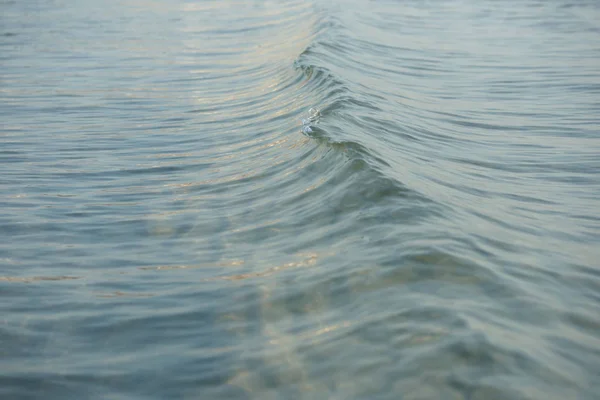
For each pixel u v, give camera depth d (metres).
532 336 3.53
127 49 13.43
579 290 4.12
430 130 7.76
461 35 14.32
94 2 19.92
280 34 14.37
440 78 10.68
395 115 8.02
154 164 6.99
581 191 6.17
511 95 9.79
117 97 9.88
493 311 3.75
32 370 3.52
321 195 5.57
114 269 4.68
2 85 10.70
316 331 3.70
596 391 3.11
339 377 3.29
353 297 3.99
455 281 4.05
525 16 16.88
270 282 4.29
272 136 7.55
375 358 3.39
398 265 4.23
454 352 3.35
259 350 3.59
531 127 8.23
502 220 5.19
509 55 12.48
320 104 8.16
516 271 4.23
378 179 5.48
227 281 4.38
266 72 11.02
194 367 3.49
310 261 4.51
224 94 9.90
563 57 12.36
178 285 4.38
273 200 5.73
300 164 6.36
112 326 3.91
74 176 6.65
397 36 13.75
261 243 4.96
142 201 5.98
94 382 3.40
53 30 15.59
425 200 5.18
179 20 16.78
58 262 4.81
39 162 7.07
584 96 9.73
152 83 10.73
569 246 4.83
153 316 4.00
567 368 3.27
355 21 14.73
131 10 18.41
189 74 11.31
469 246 4.48
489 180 6.32
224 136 7.87
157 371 3.47
